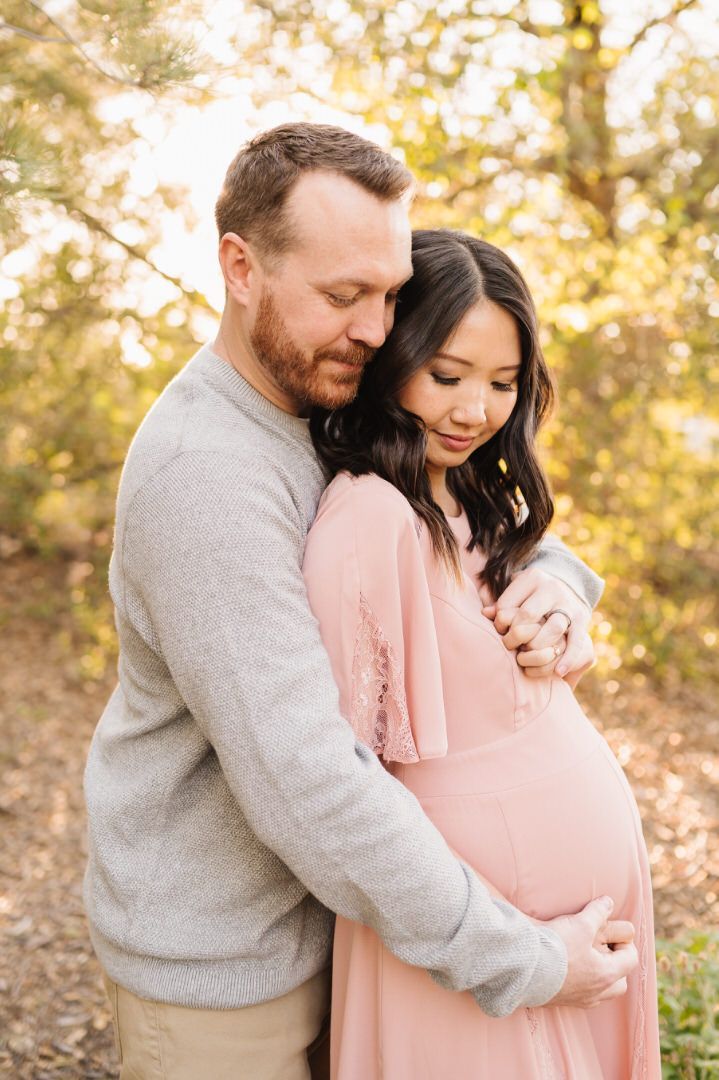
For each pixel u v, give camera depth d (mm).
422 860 1465
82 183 4414
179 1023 1639
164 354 5926
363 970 1667
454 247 1678
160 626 1504
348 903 1486
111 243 5551
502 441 1876
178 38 2398
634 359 6633
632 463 6633
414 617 1618
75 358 6688
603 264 5805
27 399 7141
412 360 1666
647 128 6340
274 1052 1697
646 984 1834
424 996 1629
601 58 6301
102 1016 3078
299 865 1474
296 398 1627
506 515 1942
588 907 1698
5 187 2162
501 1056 1622
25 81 3691
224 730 1462
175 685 1592
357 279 1516
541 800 1690
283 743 1437
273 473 1579
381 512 1595
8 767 5332
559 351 5977
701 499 6871
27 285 5867
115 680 6770
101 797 1695
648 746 5875
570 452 6566
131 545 1534
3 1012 3080
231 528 1472
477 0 5324
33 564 8648
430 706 1612
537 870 1683
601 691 6609
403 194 1562
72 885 4027
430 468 1851
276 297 1548
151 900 1627
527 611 1767
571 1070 1669
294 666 1461
